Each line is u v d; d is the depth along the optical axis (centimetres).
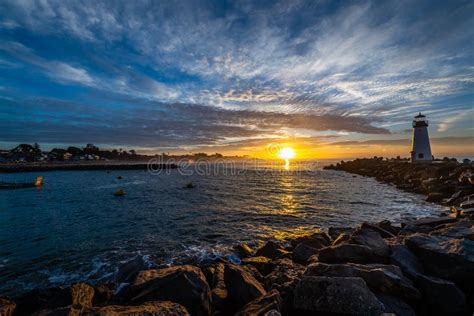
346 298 510
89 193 3241
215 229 1575
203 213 2036
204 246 1260
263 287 689
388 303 533
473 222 988
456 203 2089
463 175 2488
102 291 721
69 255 1154
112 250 1214
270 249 1082
